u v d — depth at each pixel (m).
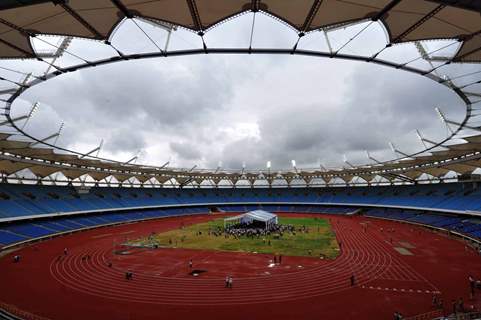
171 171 87.56
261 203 111.62
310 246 45.81
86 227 65.31
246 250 43.44
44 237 53.78
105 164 66.62
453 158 57.94
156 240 52.19
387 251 41.81
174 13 12.95
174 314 21.53
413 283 27.73
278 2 12.22
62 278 30.30
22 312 21.61
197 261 37.25
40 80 20.94
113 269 33.72
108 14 12.95
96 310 22.19
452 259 36.84
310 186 116.44
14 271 32.91
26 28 13.53
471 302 22.95
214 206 110.56
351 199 99.19
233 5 12.51
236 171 103.19
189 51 16.30
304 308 22.38
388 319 20.31
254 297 24.77
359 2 11.77
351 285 27.38
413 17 12.73
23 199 60.94
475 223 54.91
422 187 82.06
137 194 95.00
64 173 71.56
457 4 9.01
